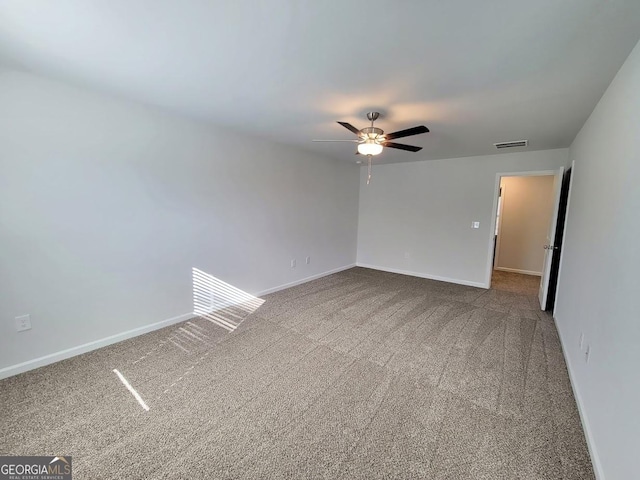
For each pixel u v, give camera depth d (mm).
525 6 1276
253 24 1469
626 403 1243
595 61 1716
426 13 1343
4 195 2070
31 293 2236
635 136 1475
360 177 6109
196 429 1725
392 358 2555
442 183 5137
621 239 1544
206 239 3406
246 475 1438
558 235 3693
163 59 1853
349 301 4035
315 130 3430
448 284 5004
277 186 4242
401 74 1955
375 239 6031
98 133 2467
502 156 4539
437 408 1931
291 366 2410
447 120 2869
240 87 2246
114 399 1967
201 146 3236
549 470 1489
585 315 2107
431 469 1485
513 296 4371
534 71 1864
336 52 1715
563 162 4051
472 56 1706
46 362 2342
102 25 1501
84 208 2447
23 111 2098
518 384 2197
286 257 4559
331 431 1726
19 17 1430
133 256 2793
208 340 2838
